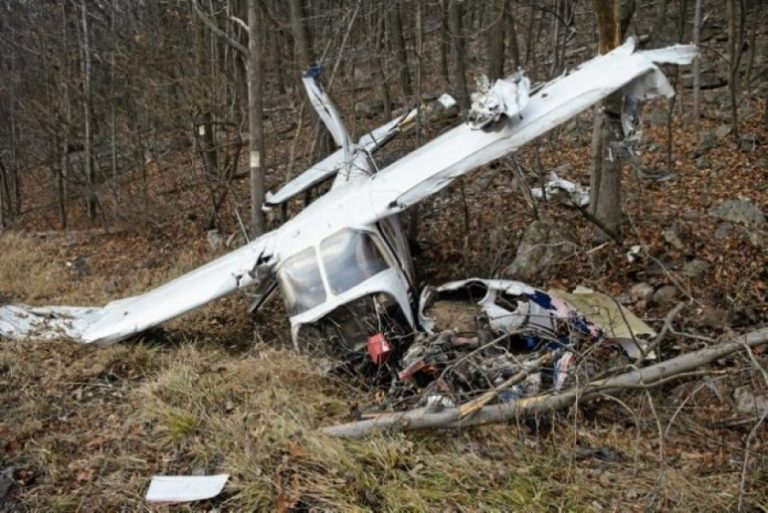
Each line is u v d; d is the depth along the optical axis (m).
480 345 5.54
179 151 15.14
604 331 5.54
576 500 3.91
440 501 3.92
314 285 5.86
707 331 6.27
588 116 14.22
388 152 11.55
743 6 12.26
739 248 7.53
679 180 10.39
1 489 4.30
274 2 16.52
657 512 3.80
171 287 7.36
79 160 16.75
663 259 7.60
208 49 13.91
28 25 16.25
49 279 10.40
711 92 14.48
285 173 14.18
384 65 16.84
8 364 6.26
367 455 4.35
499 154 6.11
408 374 5.08
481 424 4.61
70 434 4.98
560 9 13.78
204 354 6.35
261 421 4.74
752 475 4.12
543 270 7.77
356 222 6.23
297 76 11.47
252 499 3.97
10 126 17.42
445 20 12.88
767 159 10.49
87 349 6.66
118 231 13.34
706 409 4.96
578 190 9.81
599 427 4.97
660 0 13.82
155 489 4.18
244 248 7.48
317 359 5.56
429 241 9.36
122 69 12.86
